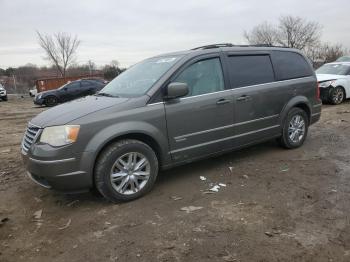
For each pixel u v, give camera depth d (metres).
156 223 4.08
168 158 5.01
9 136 10.35
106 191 4.52
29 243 3.84
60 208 4.66
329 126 9.00
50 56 53.25
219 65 5.57
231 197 4.69
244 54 5.93
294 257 3.31
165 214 4.29
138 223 4.10
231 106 5.56
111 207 4.57
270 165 5.90
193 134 5.19
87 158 4.35
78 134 4.30
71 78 37.69
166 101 4.93
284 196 4.63
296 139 6.78
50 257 3.55
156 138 4.82
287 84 6.43
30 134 4.67
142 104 4.75
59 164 4.25
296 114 6.68
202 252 3.46
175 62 5.19
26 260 3.53
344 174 5.34
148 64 5.69
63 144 4.27
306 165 5.83
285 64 6.56
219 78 5.52
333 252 3.37
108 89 5.61
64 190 4.42
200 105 5.20
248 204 4.44
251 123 5.90
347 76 13.65
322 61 48.56
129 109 4.66
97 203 4.71
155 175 4.89
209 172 5.68
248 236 3.69
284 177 5.32
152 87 4.92
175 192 4.95
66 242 3.80
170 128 4.95
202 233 3.80
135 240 3.74
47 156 4.26
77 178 4.35
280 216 4.09
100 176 4.46
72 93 23.05
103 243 3.73
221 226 3.92
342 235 3.64
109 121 4.48
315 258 3.29
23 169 6.41
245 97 5.73
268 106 6.13
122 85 5.45
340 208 4.23
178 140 5.05
